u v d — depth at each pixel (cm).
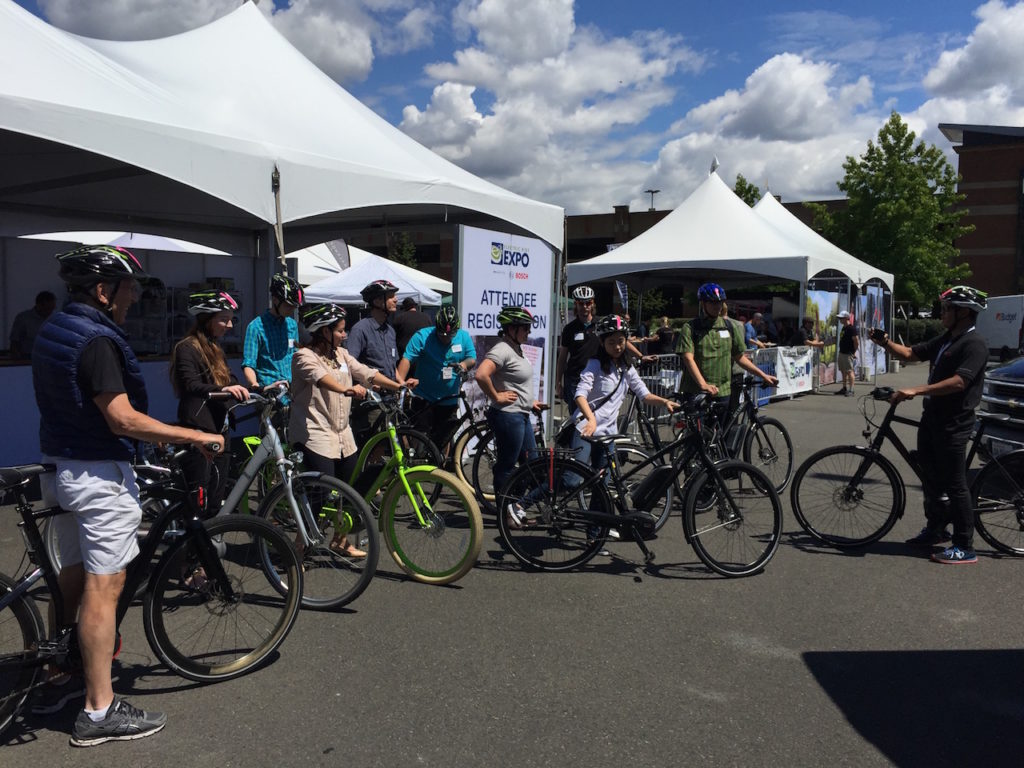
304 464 488
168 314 1100
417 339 658
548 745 301
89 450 293
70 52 594
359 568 459
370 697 337
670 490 554
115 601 302
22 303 1034
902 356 561
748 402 669
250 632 384
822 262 1560
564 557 507
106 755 291
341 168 651
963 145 4309
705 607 445
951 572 511
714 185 1759
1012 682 358
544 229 892
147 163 530
